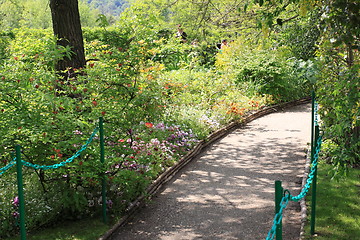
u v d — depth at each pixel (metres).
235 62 16.06
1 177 5.77
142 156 6.42
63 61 7.70
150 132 7.85
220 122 11.77
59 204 5.52
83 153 5.59
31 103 5.64
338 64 6.46
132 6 7.57
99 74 6.10
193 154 9.11
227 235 5.25
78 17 7.90
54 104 5.41
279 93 15.58
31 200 5.52
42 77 5.61
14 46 6.72
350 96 5.05
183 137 9.23
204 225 5.59
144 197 6.36
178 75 13.86
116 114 6.19
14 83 5.42
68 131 5.53
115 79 6.28
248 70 15.80
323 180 6.89
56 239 5.07
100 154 5.68
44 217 5.47
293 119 13.20
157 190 7.01
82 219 5.73
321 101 6.35
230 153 9.38
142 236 5.33
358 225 5.17
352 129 6.34
